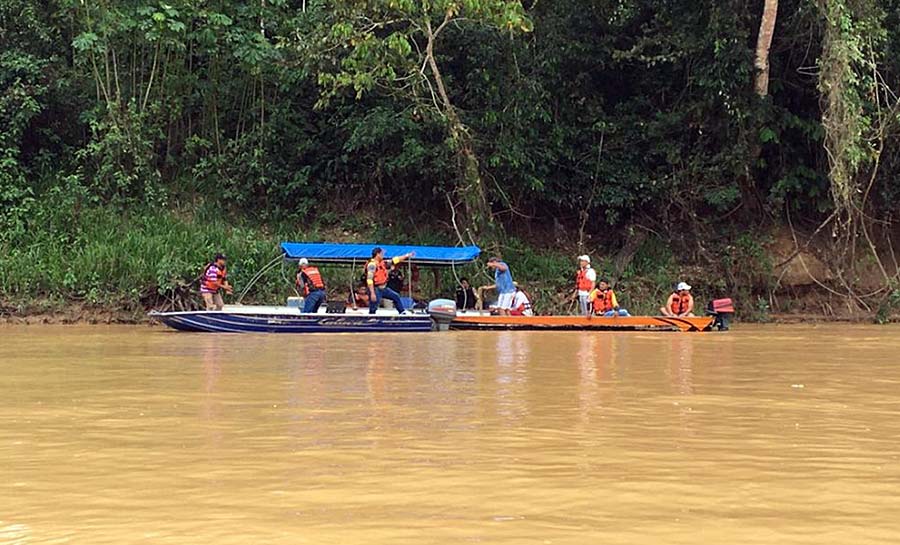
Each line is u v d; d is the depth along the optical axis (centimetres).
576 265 2328
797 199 2366
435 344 1325
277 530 333
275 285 2120
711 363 1027
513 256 2297
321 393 730
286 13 2427
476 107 2286
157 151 2389
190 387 769
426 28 2095
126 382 807
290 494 389
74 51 2309
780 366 996
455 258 1873
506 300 1834
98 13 2217
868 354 1182
